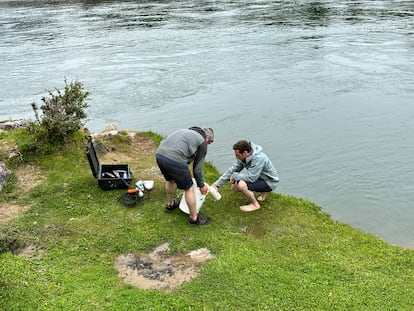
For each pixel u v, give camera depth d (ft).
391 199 30.76
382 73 62.13
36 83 61.46
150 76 63.72
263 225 22.59
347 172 34.91
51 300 16.47
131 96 55.57
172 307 16.43
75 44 86.33
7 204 23.98
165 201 24.54
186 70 66.33
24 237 20.83
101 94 56.54
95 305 16.37
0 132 31.01
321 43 80.84
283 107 50.44
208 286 17.67
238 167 23.99
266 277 18.17
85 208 23.63
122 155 31.81
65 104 31.01
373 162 36.60
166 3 152.15
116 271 18.75
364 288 17.79
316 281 18.10
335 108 49.78
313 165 36.32
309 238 21.65
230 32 94.38
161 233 21.39
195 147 20.89
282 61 69.72
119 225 22.09
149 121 47.50
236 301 16.81
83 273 18.42
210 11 127.65
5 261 18.69
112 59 74.23
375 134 42.45
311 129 44.04
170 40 88.07
